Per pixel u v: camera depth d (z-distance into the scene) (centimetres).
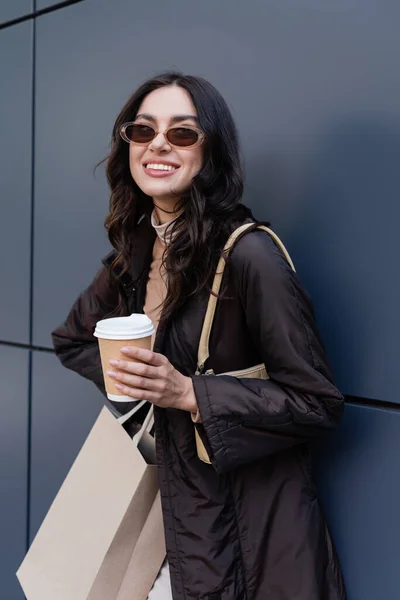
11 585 261
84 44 222
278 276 132
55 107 233
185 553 142
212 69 189
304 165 173
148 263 163
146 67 205
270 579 141
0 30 249
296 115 173
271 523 142
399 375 160
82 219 228
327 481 174
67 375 238
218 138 145
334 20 164
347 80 163
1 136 253
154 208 156
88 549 149
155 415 143
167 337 145
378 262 162
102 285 178
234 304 139
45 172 238
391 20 155
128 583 150
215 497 142
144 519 148
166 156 144
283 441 136
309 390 130
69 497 159
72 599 148
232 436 132
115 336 125
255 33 179
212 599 139
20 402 255
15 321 255
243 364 143
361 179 163
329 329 171
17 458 257
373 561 167
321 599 141
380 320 162
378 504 165
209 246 139
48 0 231
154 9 201
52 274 240
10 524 261
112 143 160
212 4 187
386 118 158
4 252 257
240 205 146
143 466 144
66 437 240
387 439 163
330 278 170
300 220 175
